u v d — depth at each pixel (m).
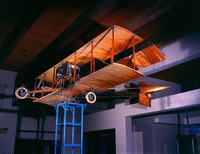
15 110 16.52
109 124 14.59
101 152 16.89
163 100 11.12
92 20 9.95
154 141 14.62
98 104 18.61
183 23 9.83
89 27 10.70
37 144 17.45
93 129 16.19
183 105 10.15
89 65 12.99
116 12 9.42
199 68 12.75
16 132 16.47
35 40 11.97
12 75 16.97
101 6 8.88
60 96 12.36
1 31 11.40
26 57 14.41
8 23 10.57
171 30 10.38
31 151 17.22
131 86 13.21
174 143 15.63
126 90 13.09
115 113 14.24
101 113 15.62
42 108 17.94
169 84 15.03
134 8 9.16
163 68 10.98
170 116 15.15
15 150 16.58
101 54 10.57
